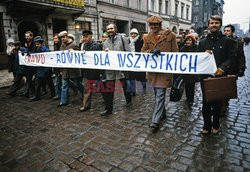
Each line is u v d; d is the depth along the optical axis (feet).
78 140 10.91
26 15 41.11
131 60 13.20
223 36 10.28
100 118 14.01
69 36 18.02
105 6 58.54
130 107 16.24
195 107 15.96
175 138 10.87
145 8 76.84
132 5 69.77
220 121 12.98
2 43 39.32
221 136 10.98
